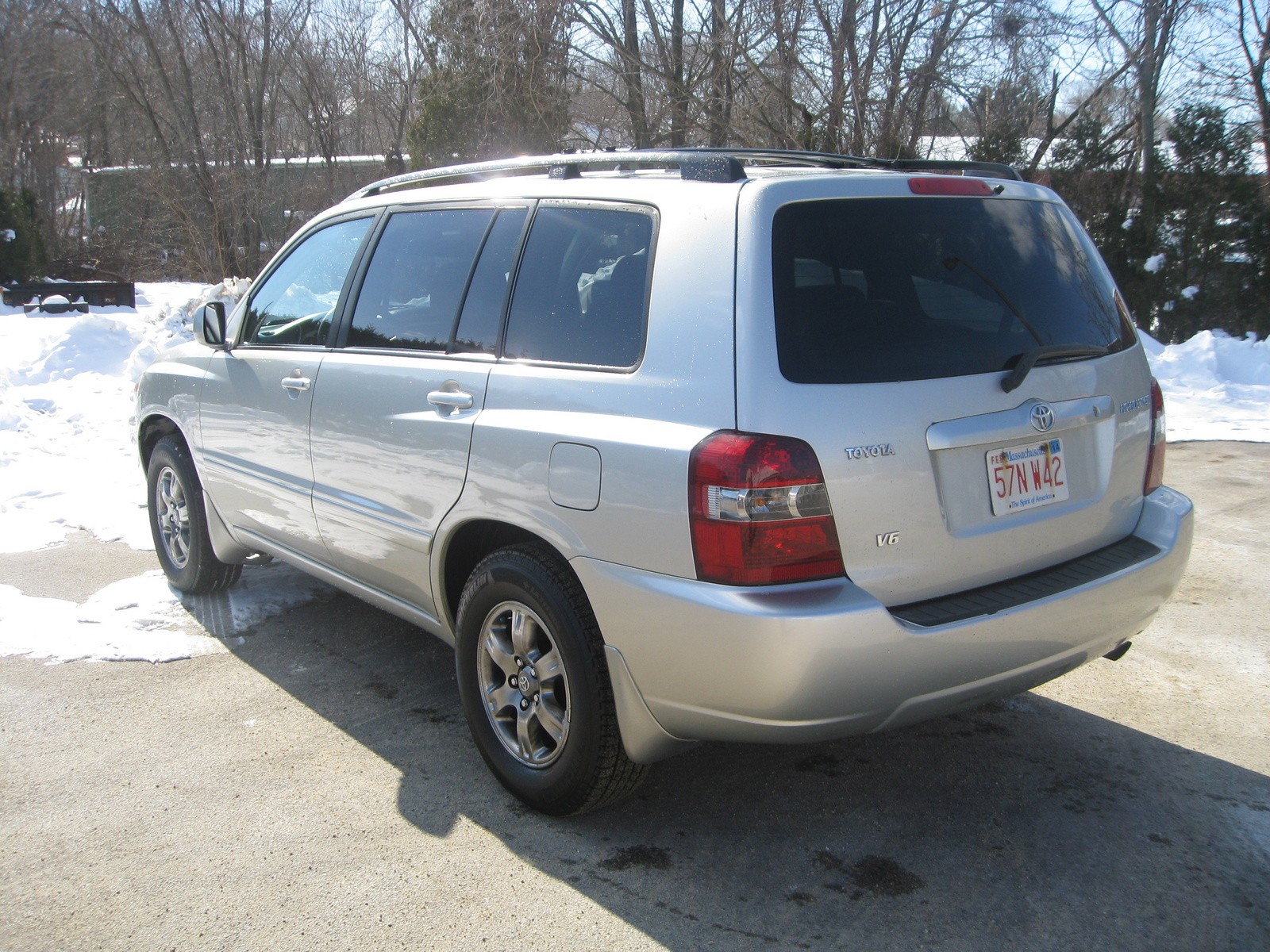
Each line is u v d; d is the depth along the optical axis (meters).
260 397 4.36
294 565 4.54
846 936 2.74
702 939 2.74
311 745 3.79
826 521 2.67
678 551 2.75
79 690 4.23
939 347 2.89
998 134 16.48
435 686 4.28
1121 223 15.52
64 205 36.56
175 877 3.02
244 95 26.56
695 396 2.77
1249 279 14.58
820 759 3.67
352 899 2.92
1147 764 3.62
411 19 27.22
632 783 3.18
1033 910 2.84
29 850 3.16
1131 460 3.34
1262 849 3.11
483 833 3.23
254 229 25.55
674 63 16.66
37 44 33.22
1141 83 18.61
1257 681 4.26
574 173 3.47
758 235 2.80
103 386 10.59
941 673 2.78
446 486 3.43
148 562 5.80
